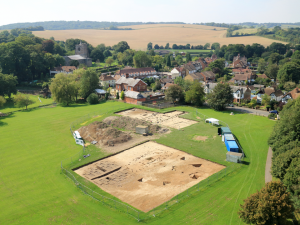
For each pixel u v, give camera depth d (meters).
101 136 69.88
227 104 100.25
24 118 93.81
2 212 39.50
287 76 148.00
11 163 57.25
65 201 41.94
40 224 36.31
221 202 40.06
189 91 106.25
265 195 31.78
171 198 41.59
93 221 36.62
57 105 116.19
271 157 56.59
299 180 37.50
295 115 50.22
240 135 71.56
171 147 63.88
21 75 161.38
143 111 99.56
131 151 62.19
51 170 53.56
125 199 41.84
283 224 32.19
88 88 124.31
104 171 52.28
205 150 61.41
